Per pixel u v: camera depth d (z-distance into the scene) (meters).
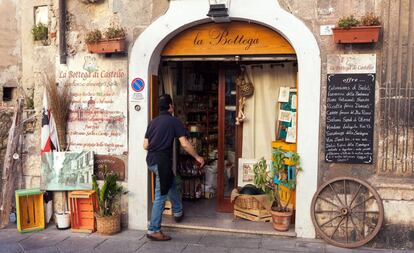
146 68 5.78
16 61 7.57
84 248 5.20
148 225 5.75
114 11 5.88
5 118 6.46
